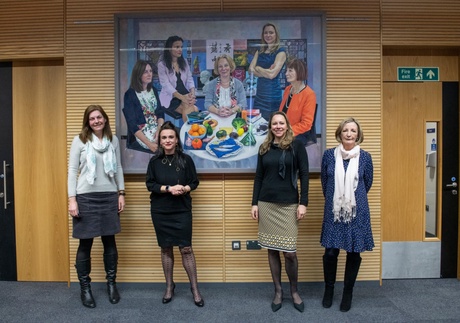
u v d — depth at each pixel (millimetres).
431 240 3250
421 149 3221
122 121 3023
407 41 3055
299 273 3092
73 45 3070
